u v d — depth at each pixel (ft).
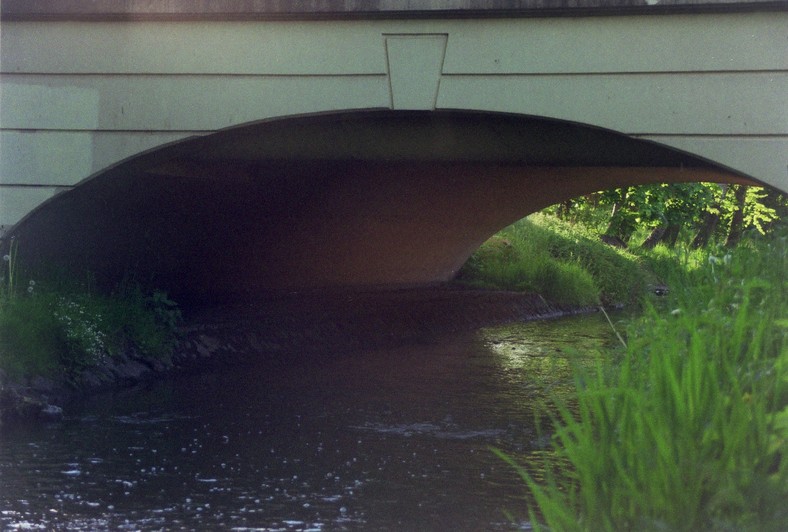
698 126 33.60
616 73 34.24
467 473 26.55
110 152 38.88
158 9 37.50
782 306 16.67
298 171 56.34
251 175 54.44
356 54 36.40
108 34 38.52
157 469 26.78
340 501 23.75
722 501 12.75
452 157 44.32
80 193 40.73
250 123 37.55
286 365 48.21
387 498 24.07
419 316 66.95
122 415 34.40
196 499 23.88
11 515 22.33
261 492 24.56
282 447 29.71
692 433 13.37
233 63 37.45
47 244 44.52
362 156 44.75
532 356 53.83
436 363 50.31
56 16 38.50
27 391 34.91
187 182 51.11
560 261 99.81
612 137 42.04
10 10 38.63
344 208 65.36
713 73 33.37
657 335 16.49
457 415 35.09
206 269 60.85
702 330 16.05
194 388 40.47
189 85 37.91
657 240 138.21
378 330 60.90
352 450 29.37
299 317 56.08
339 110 36.70
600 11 33.96
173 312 46.62
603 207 133.80
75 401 36.86
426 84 35.83
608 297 100.94
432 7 35.19
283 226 63.21
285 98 37.17
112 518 22.18
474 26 35.27
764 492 12.76
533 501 23.80
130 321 43.65
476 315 74.49
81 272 47.44
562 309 90.48
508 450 29.43
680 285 21.68
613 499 13.73
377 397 39.06
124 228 50.42
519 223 107.04
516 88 35.14
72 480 25.50
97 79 38.75
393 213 70.08
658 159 42.57
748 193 123.85
